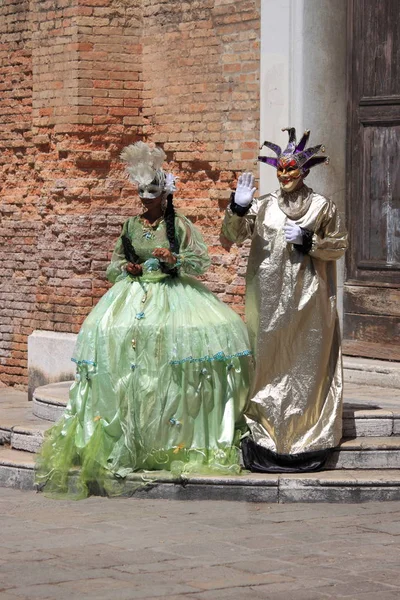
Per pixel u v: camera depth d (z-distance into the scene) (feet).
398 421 39.55
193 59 52.95
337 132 49.60
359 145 49.60
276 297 37.52
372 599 27.12
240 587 28.04
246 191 37.81
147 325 38.04
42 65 56.54
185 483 37.09
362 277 49.75
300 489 36.55
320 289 37.47
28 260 59.52
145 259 39.52
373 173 49.34
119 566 29.81
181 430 37.83
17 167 59.93
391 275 48.88
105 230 55.42
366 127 49.44
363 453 38.01
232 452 37.73
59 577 28.89
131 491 37.47
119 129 55.31
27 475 39.19
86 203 55.21
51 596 27.37
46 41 56.29
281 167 37.70
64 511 35.83
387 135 48.88
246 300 38.50
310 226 37.47
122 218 55.62
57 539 32.48
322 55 48.98
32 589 27.91
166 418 37.76
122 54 55.21
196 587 28.04
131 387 37.83
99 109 54.90
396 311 48.62
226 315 38.88
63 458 38.19
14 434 41.88
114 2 54.95
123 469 37.70
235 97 51.29
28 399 56.85
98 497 37.76
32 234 59.21
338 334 38.47
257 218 38.01
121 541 32.22
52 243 56.44
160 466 37.99
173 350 37.83
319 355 37.65
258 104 50.42
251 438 38.01
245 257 50.98
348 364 48.78
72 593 27.61
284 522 34.17
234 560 30.32
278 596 27.32
